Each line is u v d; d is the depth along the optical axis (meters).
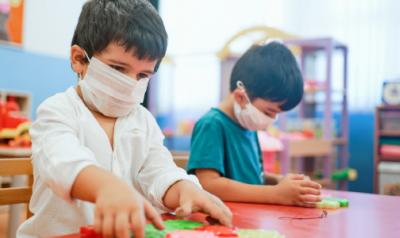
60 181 0.50
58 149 0.54
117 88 0.66
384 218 0.65
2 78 2.86
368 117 3.44
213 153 0.97
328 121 3.07
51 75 3.14
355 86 3.45
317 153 2.90
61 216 0.66
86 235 0.45
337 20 3.50
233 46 3.92
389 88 3.09
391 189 3.00
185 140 4.23
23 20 2.96
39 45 3.08
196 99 4.25
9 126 2.27
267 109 1.01
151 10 0.66
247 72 1.01
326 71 3.06
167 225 0.51
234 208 0.72
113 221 0.42
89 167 0.50
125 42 0.62
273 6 3.80
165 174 0.67
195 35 4.25
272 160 2.49
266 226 0.56
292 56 1.03
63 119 0.63
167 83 4.38
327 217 0.65
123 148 0.72
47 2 3.12
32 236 0.67
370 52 3.38
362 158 3.48
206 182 0.90
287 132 3.13
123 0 0.65
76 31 0.70
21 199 0.83
